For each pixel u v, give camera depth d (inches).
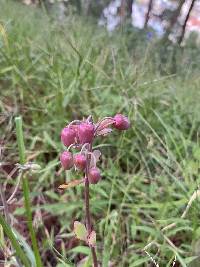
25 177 4.2
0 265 5.5
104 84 9.6
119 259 6.1
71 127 3.9
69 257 6.4
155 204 6.4
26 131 8.5
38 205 6.9
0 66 9.6
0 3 16.4
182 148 8.2
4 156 7.9
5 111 8.4
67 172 7.1
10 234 4.0
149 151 7.8
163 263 5.9
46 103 9.1
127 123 3.9
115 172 7.0
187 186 7.1
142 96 9.2
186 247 6.2
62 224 6.8
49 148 8.1
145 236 6.6
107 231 6.4
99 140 8.2
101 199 7.1
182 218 6.1
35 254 4.3
